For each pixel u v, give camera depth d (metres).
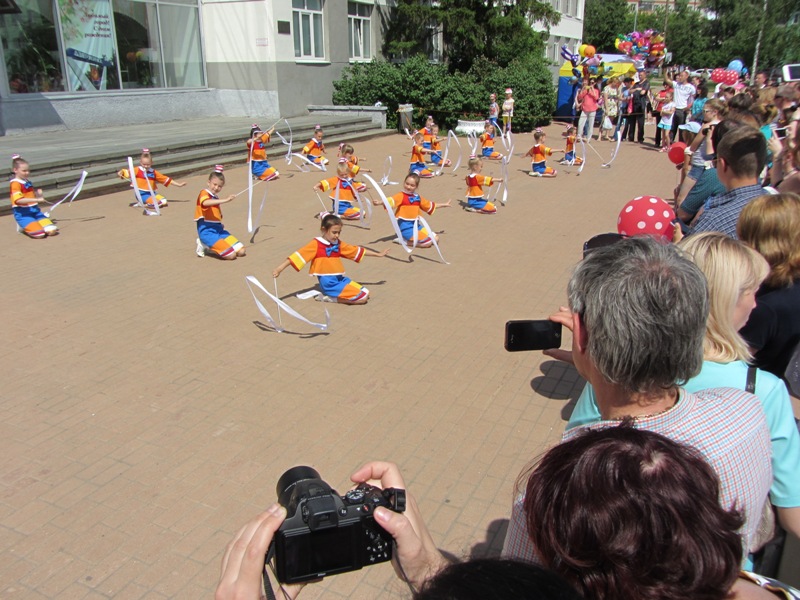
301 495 1.40
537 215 11.25
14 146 13.95
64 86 16.92
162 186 13.29
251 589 1.27
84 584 3.18
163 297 7.09
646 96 21.34
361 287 6.95
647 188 13.77
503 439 4.43
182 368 5.44
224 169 15.24
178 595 3.12
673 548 1.03
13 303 6.88
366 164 16.67
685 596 1.03
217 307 6.80
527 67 24.67
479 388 5.13
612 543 1.05
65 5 16.59
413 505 1.56
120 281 7.61
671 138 20.06
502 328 6.32
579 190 13.57
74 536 3.50
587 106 20.03
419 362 5.57
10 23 15.46
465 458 4.21
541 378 5.30
